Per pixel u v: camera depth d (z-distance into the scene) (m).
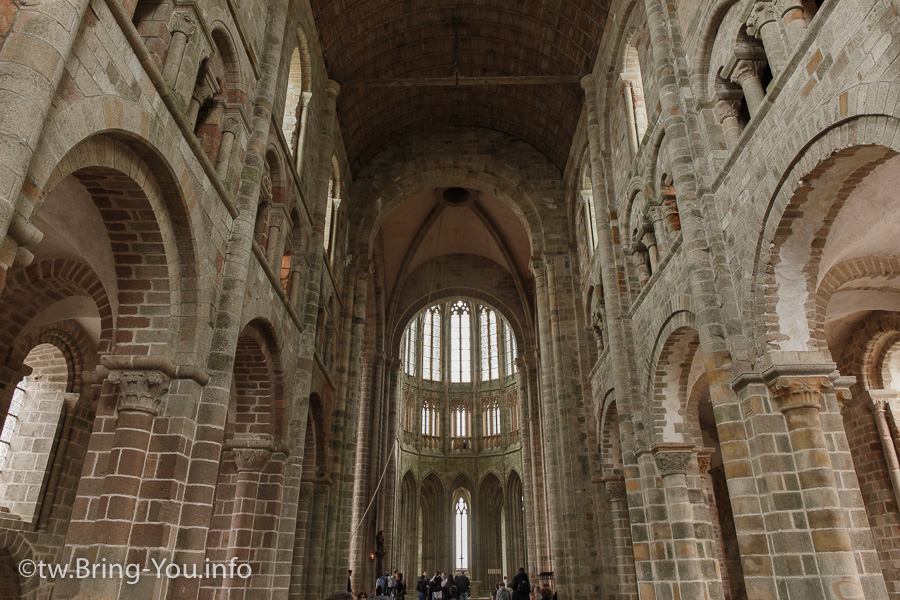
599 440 22.89
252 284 13.66
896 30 7.68
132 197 9.66
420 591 30.45
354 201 28.66
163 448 10.20
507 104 27.62
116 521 9.47
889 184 9.93
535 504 35.09
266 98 14.49
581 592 22.44
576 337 25.77
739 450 11.16
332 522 23.56
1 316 14.34
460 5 22.50
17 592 15.62
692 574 14.74
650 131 16.50
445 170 29.30
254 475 15.94
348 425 26.47
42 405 17.69
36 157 6.55
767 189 10.77
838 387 10.74
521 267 38.38
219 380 11.48
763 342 10.86
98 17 7.78
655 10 15.46
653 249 16.95
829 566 9.43
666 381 16.53
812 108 9.45
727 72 12.66
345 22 21.61
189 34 10.57
